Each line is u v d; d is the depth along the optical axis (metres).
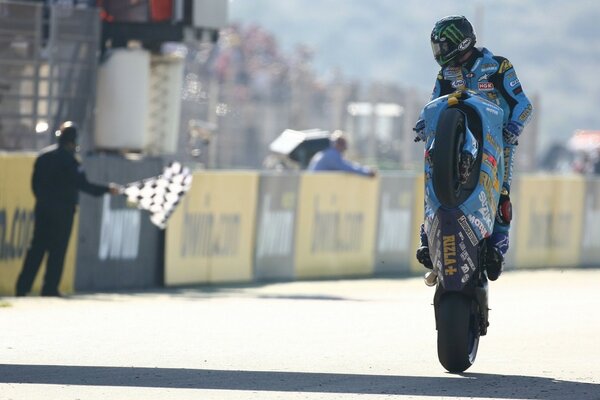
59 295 45.81
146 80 62.31
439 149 22.28
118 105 61.31
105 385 22.16
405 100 95.12
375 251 62.69
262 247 56.88
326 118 101.25
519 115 24.19
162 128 65.75
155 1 62.62
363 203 61.81
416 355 26.41
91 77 58.12
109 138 61.50
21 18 55.38
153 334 29.30
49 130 56.66
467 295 23.73
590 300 40.53
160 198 47.31
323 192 59.66
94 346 27.09
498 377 23.53
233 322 32.09
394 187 63.56
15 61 55.34
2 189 45.84
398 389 22.08
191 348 26.98
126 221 51.22
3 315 33.47
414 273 64.31
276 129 100.31
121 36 63.03
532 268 69.12
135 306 37.47
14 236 46.38
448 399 21.16
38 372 23.52
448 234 23.00
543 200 69.69
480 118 23.17
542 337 29.53
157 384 22.33
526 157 93.31
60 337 28.53
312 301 40.44
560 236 71.12
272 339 28.70
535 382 23.00
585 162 110.12
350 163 60.97
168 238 52.62
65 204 45.19
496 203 23.77
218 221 54.75
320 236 59.62
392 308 36.94
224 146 94.44
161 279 52.53
